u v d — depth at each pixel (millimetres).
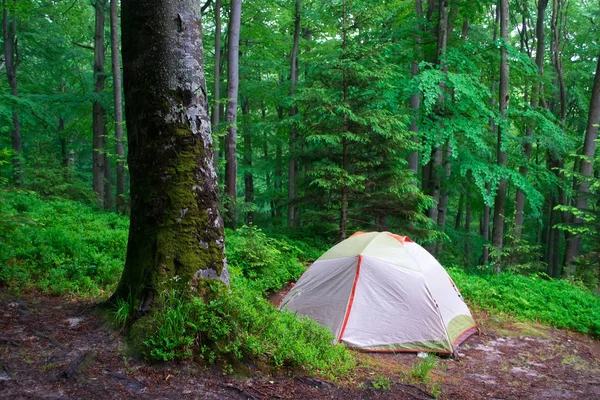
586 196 13328
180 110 4367
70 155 25719
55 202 11516
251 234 9648
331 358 4805
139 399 3346
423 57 14859
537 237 23438
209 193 4562
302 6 16141
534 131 16375
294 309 6945
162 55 4293
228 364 3982
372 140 10703
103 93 18156
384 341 6375
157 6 4266
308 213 11641
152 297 4230
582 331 8203
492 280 10734
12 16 18578
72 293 5531
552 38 19656
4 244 6391
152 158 4359
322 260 7434
